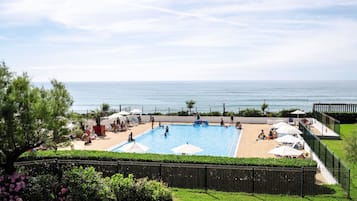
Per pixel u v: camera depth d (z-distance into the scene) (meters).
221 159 18.39
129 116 44.81
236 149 28.52
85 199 13.19
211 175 17.64
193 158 18.62
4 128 12.35
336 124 30.14
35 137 13.41
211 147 31.33
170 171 17.86
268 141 31.88
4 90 12.74
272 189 17.03
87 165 18.38
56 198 13.31
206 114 46.38
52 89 13.92
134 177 18.12
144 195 13.86
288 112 44.47
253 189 16.69
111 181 14.12
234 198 15.27
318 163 21.36
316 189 16.38
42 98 13.37
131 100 145.38
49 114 12.98
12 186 12.72
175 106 115.88
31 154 16.19
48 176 14.04
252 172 17.03
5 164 13.43
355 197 15.06
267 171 17.06
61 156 19.06
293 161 17.88
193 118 45.03
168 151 30.14
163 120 45.78
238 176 17.38
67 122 13.99
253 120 43.44
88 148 29.19
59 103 13.64
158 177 17.92
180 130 40.09
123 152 20.25
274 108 105.19
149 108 109.62
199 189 17.19
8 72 12.98
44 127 13.19
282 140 25.91
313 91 197.88
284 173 16.88
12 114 12.38
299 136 29.62
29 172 16.48
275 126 33.47
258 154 26.58
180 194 15.91
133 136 35.94
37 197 13.05
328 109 41.59
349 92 186.50
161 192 14.09
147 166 18.03
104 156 18.98
